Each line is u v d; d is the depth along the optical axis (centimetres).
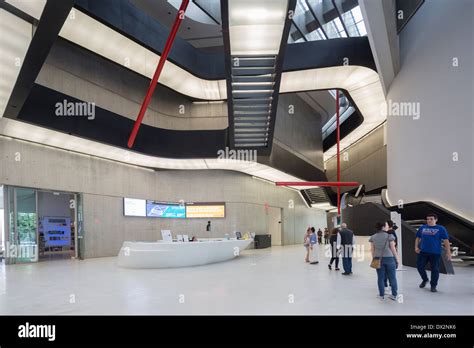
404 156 1534
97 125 1605
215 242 1525
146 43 1589
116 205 1950
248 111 1518
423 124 1372
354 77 1844
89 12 1348
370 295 757
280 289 845
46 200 2375
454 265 1165
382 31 1359
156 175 2241
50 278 1081
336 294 772
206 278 1051
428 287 827
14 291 863
